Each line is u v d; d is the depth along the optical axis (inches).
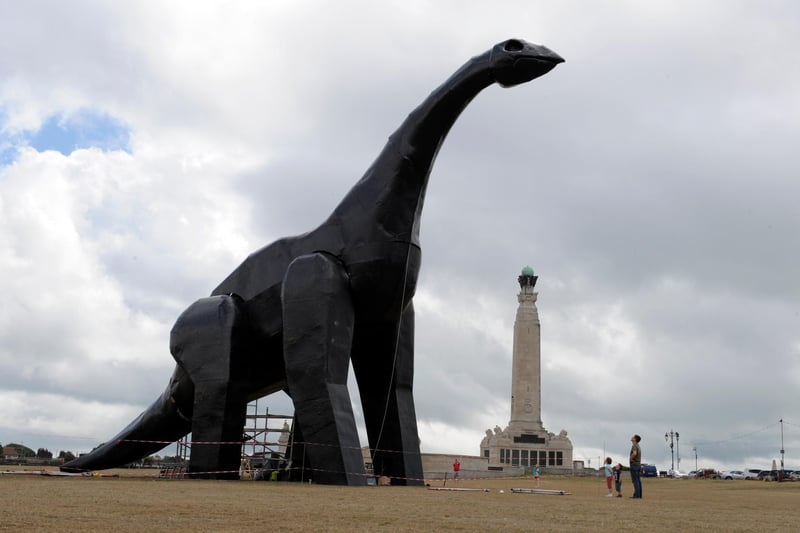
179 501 450.6
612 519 419.8
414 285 832.3
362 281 807.7
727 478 3125.0
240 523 337.4
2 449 1724.9
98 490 545.0
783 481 2532.0
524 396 3319.4
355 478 761.0
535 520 395.9
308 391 778.2
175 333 903.7
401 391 893.2
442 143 818.2
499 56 774.5
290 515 381.1
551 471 3193.9
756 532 363.3
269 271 879.7
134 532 293.6
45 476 863.7
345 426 770.8
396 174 807.1
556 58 773.3
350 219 822.5
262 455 1090.1
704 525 397.4
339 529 323.6
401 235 809.5
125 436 1018.7
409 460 876.6
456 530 331.6
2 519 329.4
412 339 911.7
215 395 866.8
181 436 1024.2
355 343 880.3
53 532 288.0
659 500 706.8
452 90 791.7
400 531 320.5
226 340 872.3
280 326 864.9
